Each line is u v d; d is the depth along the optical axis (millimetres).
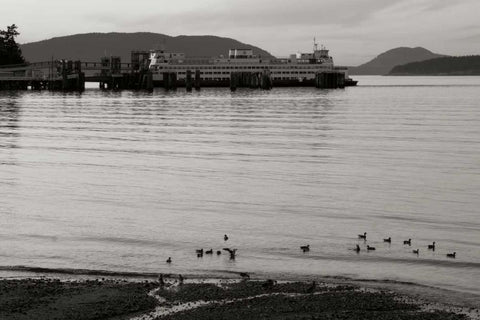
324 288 45094
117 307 41250
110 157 104500
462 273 48250
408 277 47438
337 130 145625
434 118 178500
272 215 64938
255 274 48000
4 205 68688
